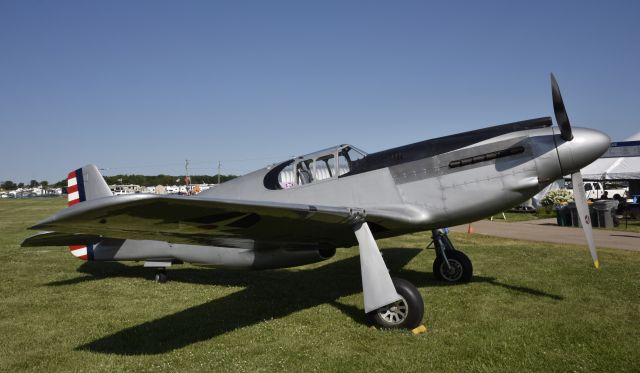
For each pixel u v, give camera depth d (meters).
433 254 8.88
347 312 4.88
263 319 4.73
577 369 3.18
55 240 6.18
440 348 3.68
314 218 4.15
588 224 4.97
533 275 6.49
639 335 3.85
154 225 3.76
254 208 3.54
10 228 17.03
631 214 15.87
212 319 4.76
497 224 16.00
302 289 6.12
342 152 5.71
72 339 4.22
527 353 3.49
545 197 19.41
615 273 6.54
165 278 6.78
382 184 5.30
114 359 3.70
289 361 3.54
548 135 4.84
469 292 5.55
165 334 4.30
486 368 3.24
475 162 5.02
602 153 4.72
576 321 4.26
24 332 4.44
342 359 3.53
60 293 6.11
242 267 5.88
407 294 4.16
